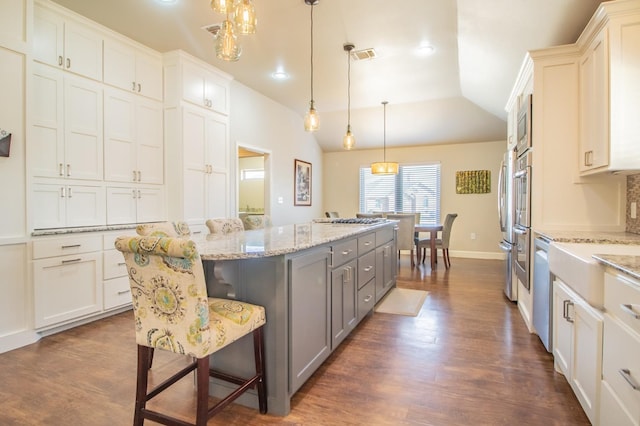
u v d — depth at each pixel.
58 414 1.73
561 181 2.66
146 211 3.71
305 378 1.90
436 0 2.80
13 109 2.52
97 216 3.26
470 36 3.20
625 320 1.26
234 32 2.16
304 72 4.39
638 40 2.00
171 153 3.88
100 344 2.60
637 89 2.02
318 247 2.06
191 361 2.33
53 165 2.92
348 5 2.87
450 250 6.93
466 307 3.50
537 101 2.69
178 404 1.83
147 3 2.88
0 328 2.47
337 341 2.34
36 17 2.79
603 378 1.44
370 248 3.14
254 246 1.78
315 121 3.17
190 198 3.97
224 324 1.51
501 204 3.97
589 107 2.38
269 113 5.59
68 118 3.02
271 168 5.70
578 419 1.68
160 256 1.39
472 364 2.27
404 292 4.08
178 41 3.58
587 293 1.51
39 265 2.69
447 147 6.98
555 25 2.52
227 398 1.53
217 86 4.36
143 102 3.68
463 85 4.77
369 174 7.61
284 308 1.72
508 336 2.74
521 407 1.79
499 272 5.26
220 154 4.42
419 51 3.74
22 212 2.58
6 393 1.92
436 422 1.66
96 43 3.23
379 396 1.90
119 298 3.29
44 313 2.71
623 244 2.06
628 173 2.31
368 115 6.25
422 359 2.34
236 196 4.83
